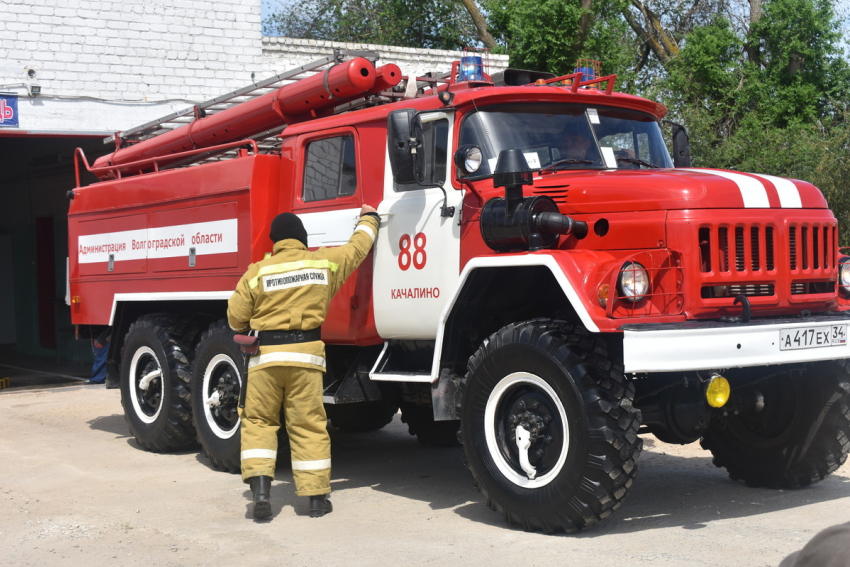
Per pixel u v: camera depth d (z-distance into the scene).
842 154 12.34
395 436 8.81
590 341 4.87
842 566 1.58
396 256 5.92
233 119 7.76
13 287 19.86
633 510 5.55
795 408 5.79
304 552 4.81
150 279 7.96
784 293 5.10
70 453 8.01
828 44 22.47
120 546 5.02
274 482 6.60
